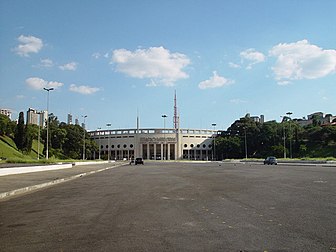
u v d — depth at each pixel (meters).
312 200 13.53
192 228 8.58
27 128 96.94
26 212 11.65
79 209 12.03
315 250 6.56
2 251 6.71
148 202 13.48
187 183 22.78
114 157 159.12
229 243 7.10
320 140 111.50
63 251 6.65
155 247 6.83
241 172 37.12
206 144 160.25
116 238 7.61
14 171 33.22
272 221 9.39
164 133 154.88
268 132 124.69
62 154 120.12
